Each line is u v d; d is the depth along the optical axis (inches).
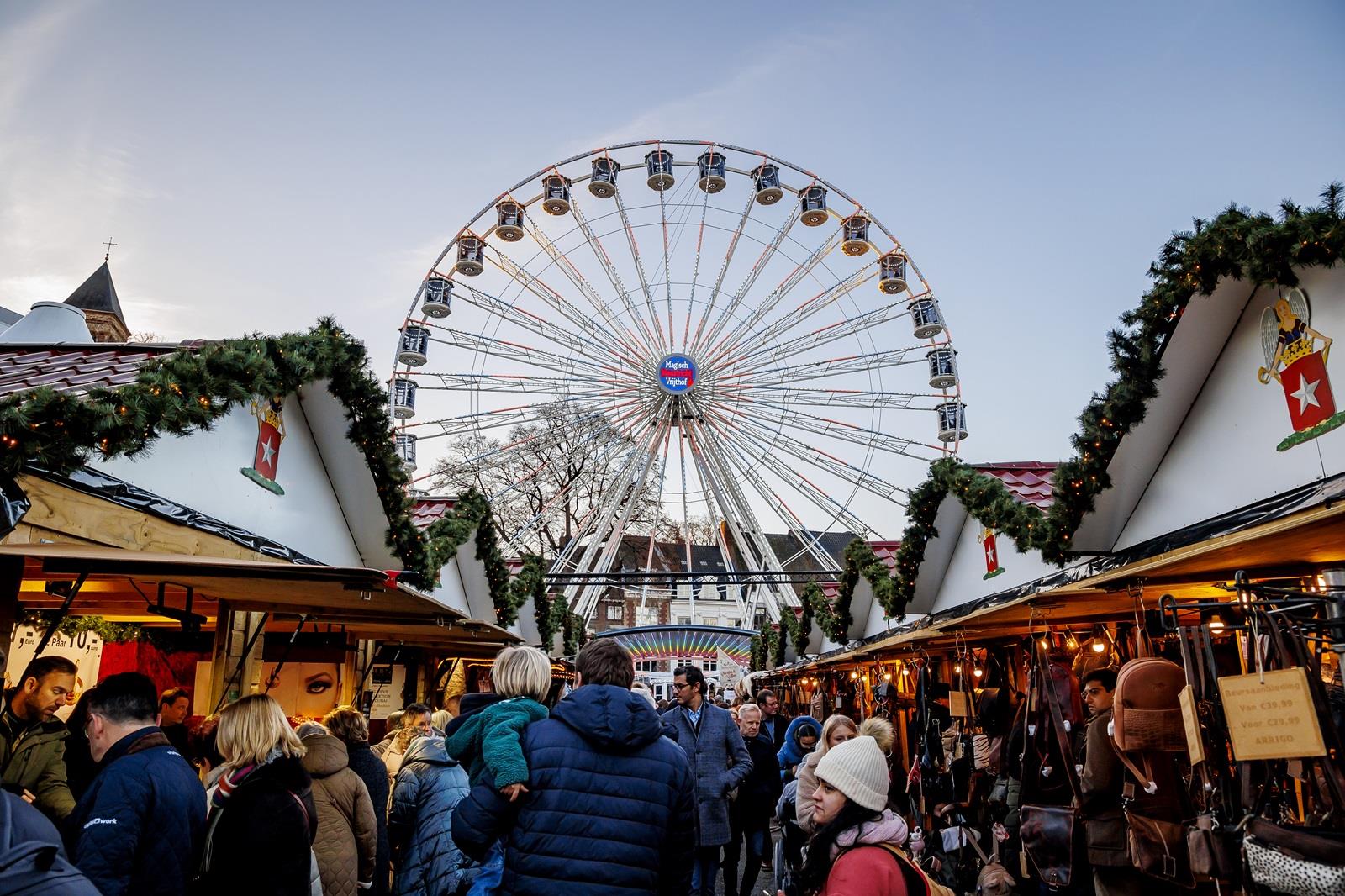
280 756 134.7
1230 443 229.0
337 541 336.5
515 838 122.5
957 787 302.5
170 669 322.0
